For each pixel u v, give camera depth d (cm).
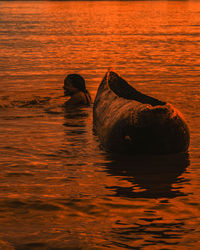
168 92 3459
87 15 16538
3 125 2547
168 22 12938
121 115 2080
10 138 2286
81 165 1888
